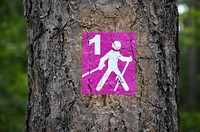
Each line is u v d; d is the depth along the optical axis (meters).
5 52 7.39
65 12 1.82
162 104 1.84
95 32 1.79
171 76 1.88
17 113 7.48
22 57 8.08
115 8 1.79
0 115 6.30
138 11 1.81
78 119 1.79
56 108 1.83
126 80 1.79
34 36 1.90
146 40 1.81
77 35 1.81
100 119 1.78
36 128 1.88
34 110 1.89
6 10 6.46
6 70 7.93
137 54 1.80
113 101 1.78
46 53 1.85
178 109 1.94
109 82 1.78
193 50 15.95
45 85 1.85
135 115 1.79
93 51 1.79
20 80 7.89
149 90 1.81
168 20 1.88
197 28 7.91
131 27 1.80
